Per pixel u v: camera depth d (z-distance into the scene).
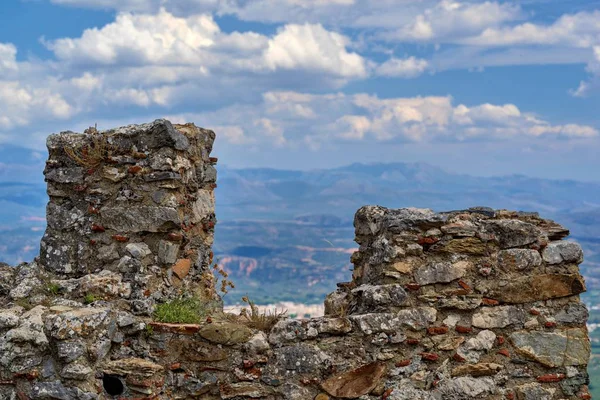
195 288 9.26
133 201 8.71
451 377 8.07
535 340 8.15
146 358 8.12
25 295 8.47
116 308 8.36
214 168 9.92
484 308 8.17
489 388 8.05
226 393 8.02
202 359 8.07
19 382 7.83
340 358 8.02
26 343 7.83
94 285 8.45
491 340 8.13
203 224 9.69
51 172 8.94
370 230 8.84
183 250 9.10
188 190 9.28
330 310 9.12
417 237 8.23
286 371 8.01
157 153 8.67
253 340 8.05
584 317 8.22
